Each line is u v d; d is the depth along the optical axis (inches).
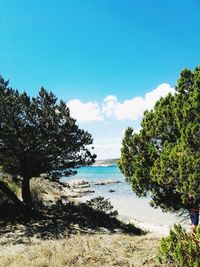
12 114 927.7
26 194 992.2
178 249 378.9
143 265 479.8
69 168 1027.3
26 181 995.9
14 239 746.2
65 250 560.7
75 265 494.3
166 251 401.7
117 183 3166.8
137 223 1208.8
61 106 978.7
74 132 984.3
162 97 621.3
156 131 581.9
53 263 505.0
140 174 584.1
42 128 941.2
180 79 599.8
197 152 493.4
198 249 377.1
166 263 464.8
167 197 605.3
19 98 936.9
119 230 902.4
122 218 1232.8
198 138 498.0
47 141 925.8
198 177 474.9
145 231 969.5
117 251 554.3
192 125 506.3
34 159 957.8
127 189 2598.4
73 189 2586.1
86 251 552.4
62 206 1119.6
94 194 2278.5
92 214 1042.7
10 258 562.6
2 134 925.8
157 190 591.2
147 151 588.1
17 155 951.0
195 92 544.7
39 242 714.8
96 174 4931.1
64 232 816.3
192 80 592.7
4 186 965.8
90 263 500.4
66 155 985.5
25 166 976.3
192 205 582.2
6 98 919.7
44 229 841.5
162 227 1173.1
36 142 932.6
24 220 920.3
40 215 979.3
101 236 711.7
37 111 935.7
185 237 402.9
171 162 510.0
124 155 617.6
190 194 493.4
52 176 1020.5
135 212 1572.3
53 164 990.4
